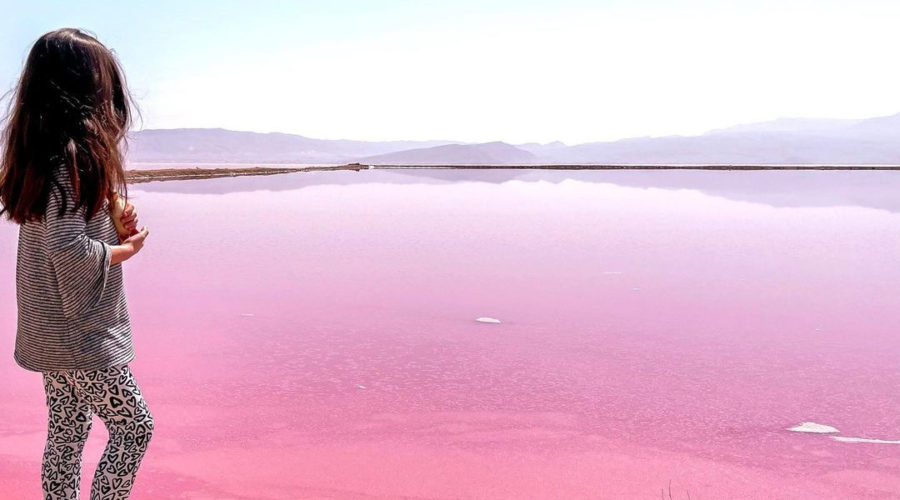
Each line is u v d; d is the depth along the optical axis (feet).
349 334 10.94
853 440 6.86
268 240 22.81
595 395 8.20
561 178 81.51
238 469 6.27
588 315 12.24
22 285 4.44
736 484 5.97
